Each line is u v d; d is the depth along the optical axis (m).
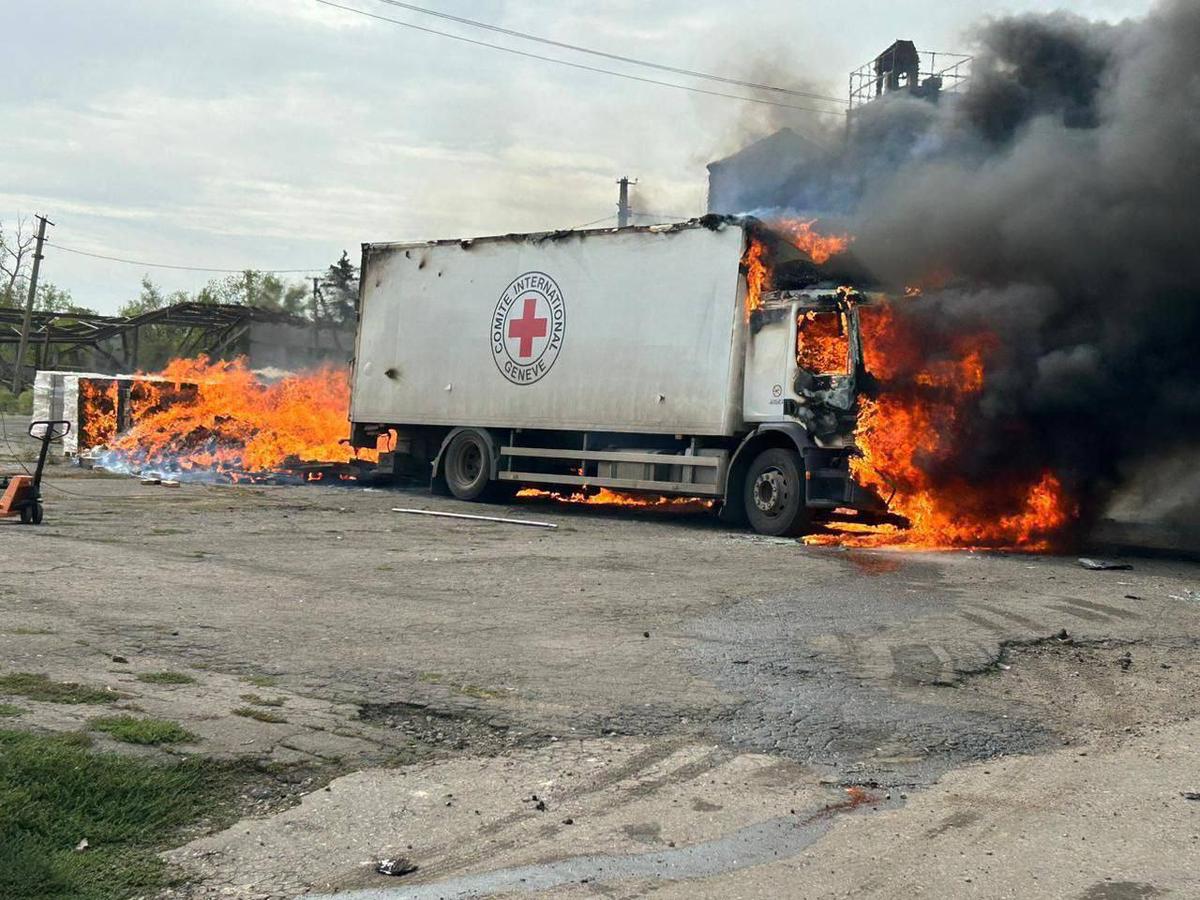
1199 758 5.44
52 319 54.84
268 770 4.73
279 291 73.75
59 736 4.72
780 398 14.69
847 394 13.86
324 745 5.07
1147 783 5.04
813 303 14.38
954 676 6.84
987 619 8.64
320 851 4.05
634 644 7.39
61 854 3.83
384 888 3.78
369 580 9.65
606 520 16.47
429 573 10.20
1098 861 4.11
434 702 5.81
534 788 4.76
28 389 58.75
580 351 17.08
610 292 16.77
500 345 18.23
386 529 13.89
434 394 19.22
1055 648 7.76
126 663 6.18
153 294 84.06
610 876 3.91
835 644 7.60
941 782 5.02
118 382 23.72
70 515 13.86
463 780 4.81
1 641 6.49
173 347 65.88
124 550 10.77
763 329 15.06
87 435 23.78
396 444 20.31
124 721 5.01
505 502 19.08
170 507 15.53
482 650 7.04
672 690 6.29
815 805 4.67
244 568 10.01
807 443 14.17
